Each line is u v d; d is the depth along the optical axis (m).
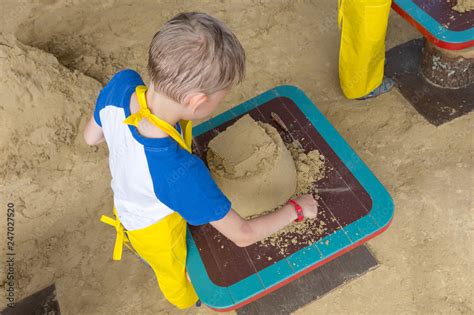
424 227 2.85
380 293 2.67
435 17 2.81
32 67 3.53
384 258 2.77
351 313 2.63
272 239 2.02
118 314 2.87
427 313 2.56
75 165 3.50
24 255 3.19
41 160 3.49
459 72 3.28
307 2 4.26
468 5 2.78
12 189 3.39
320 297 2.71
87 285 3.01
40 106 3.51
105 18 4.57
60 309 2.94
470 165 3.03
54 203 3.38
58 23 4.61
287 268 1.93
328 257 1.95
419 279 2.67
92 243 3.19
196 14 1.34
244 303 1.94
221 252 2.04
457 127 3.22
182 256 2.03
